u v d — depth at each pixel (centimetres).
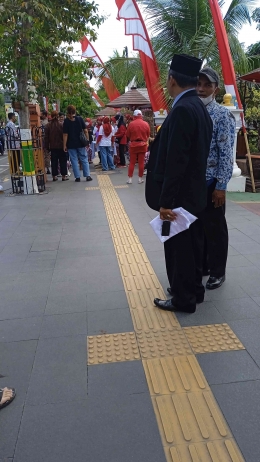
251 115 1018
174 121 273
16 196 827
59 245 504
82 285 386
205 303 344
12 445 205
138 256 455
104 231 555
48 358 276
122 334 301
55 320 324
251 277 391
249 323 311
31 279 404
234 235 517
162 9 1089
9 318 329
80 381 251
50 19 769
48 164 1193
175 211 292
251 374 252
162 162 291
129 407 228
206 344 285
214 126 326
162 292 367
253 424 213
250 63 1250
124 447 202
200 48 1027
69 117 958
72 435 210
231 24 1141
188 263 313
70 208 701
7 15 722
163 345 286
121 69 1565
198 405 227
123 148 1332
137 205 709
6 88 867
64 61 877
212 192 342
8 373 261
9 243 520
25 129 827
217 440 204
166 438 206
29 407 230
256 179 871
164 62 1102
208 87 326
